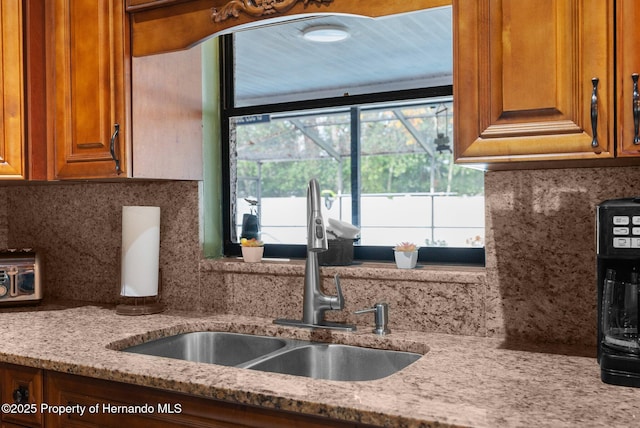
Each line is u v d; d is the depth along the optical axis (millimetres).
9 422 1545
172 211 2123
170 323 1847
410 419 991
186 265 2096
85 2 1871
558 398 1083
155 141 1918
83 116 1880
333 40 2119
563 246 1521
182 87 2033
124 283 1984
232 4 1676
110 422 1374
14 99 1895
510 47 1233
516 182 1571
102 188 2268
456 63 1294
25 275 2119
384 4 1460
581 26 1171
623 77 1136
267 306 1947
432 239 1977
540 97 1208
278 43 2217
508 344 1533
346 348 1673
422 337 1626
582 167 1472
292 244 2184
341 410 1051
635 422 955
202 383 1198
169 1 1755
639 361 1140
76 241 2336
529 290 1562
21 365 1515
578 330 1513
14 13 1890
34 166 1931
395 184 4277
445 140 2336
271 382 1201
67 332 1710
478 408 1028
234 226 2262
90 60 1866
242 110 2195
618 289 1197
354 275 1799
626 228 1173
